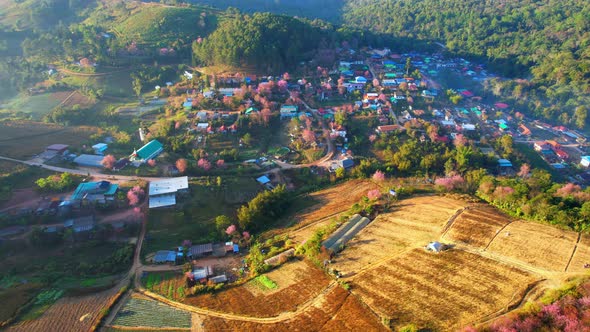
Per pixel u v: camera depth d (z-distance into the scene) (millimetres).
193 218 107438
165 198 109875
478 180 110062
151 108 175375
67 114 159875
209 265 89188
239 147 147375
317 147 149250
